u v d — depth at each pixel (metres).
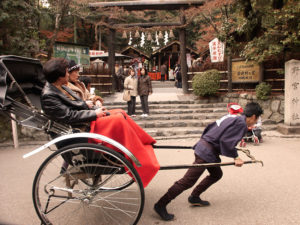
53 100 2.43
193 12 10.73
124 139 2.45
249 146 5.88
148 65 32.03
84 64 9.88
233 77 9.81
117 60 23.41
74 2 10.24
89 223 2.76
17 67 2.60
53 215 2.95
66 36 19.45
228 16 11.80
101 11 11.20
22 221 2.82
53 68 2.49
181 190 2.73
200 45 19.06
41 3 9.94
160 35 11.81
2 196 3.45
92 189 2.62
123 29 11.70
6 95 2.39
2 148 6.04
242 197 3.29
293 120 6.97
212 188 3.59
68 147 2.36
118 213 2.96
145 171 2.41
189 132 7.25
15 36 7.13
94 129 2.49
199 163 2.77
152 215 2.90
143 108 8.38
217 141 2.73
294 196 3.28
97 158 2.49
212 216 2.84
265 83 8.45
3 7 6.61
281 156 5.03
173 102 9.71
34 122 2.51
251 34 8.62
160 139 6.85
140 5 11.01
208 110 8.88
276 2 7.12
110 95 11.66
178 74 15.67
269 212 2.90
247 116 2.73
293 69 6.84
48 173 4.22
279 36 7.88
